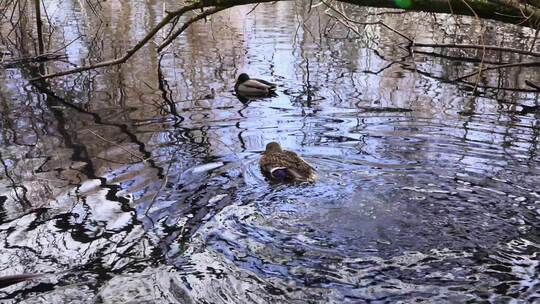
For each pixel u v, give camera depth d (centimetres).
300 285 445
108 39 1625
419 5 751
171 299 425
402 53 1559
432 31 1831
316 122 900
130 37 1656
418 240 517
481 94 1110
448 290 439
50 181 645
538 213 569
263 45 1619
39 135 831
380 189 628
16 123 898
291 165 668
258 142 798
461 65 1406
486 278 455
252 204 590
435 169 688
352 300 427
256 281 451
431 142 794
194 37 1703
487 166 698
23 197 601
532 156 734
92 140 805
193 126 877
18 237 514
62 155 739
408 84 1191
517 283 448
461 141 795
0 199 596
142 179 655
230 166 702
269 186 636
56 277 453
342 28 1912
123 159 724
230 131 855
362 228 540
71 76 1246
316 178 659
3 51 1466
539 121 912
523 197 608
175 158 727
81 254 486
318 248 501
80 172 676
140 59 1412
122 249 496
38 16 1395
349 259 484
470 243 511
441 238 520
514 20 752
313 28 1914
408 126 873
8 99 1055
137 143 791
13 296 430
